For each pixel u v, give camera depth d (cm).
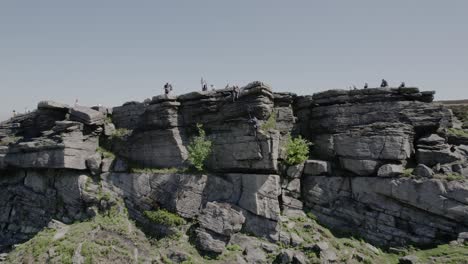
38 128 4544
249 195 3406
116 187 3934
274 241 3188
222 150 3716
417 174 3209
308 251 3027
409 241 3122
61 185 4138
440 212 3056
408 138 3381
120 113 4344
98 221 3666
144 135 4034
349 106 3616
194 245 3234
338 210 3438
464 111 3897
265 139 3438
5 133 4931
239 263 3022
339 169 3597
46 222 4112
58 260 3112
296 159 3578
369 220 3316
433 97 3469
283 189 3541
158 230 3466
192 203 3547
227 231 3186
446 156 3244
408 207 3216
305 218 3419
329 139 3650
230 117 3731
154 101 3988
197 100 3891
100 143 4275
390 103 3478
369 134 3459
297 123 3862
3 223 4488
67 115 4369
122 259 3167
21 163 4388
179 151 3831
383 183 3294
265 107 3547
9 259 3347
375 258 3017
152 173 3812
